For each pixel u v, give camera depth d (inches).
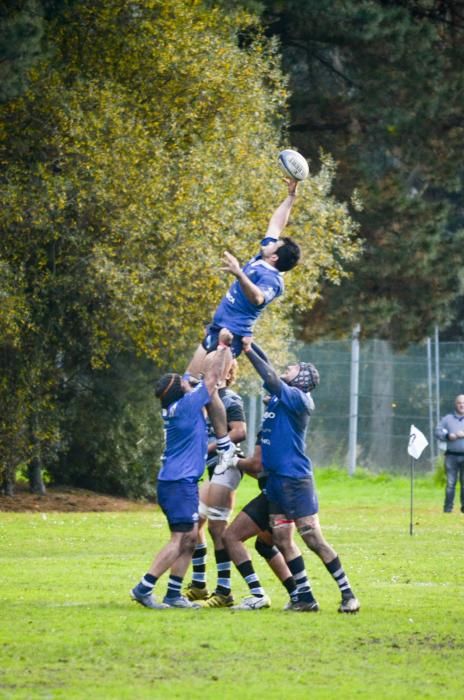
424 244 4717.0
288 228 3641.7
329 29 4461.1
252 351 1561.3
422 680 1157.7
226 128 3577.8
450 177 4783.5
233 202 3415.4
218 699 1063.6
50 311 3467.0
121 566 2063.2
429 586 1841.8
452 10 4758.9
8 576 1903.3
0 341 3238.2
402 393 4805.6
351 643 1327.5
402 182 4783.5
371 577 1959.9
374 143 4849.9
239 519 1560.0
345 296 4795.8
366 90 4598.9
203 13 3693.4
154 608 1537.9
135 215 3299.7
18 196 3275.1
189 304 3368.6
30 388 3486.7
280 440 1508.4
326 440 4896.7
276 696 1081.4
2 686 1104.8
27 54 3299.7
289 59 4800.7
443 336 6141.7
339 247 3784.5
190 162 3371.1
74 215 3368.6
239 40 4296.3
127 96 3496.6
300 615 1502.2
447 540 2642.7
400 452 4781.0
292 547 1530.5
